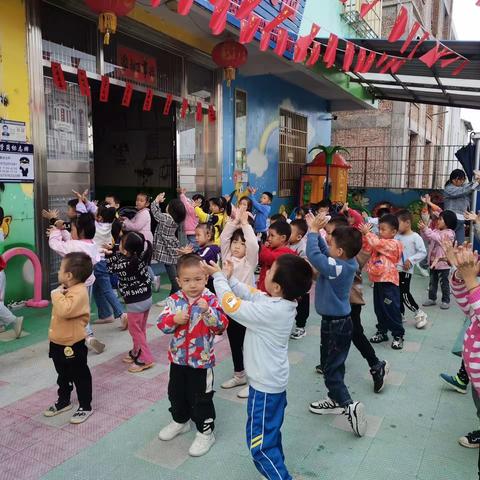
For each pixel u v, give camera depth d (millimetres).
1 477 2449
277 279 2305
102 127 9914
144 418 3053
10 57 4840
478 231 3146
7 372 3682
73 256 2998
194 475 2484
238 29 6367
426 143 20531
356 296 3396
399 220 5125
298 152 11812
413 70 7789
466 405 3328
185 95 7605
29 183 5129
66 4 5371
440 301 6383
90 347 4066
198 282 2619
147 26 6531
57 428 2922
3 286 4227
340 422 3068
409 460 2656
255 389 2311
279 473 2211
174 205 5480
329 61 5344
